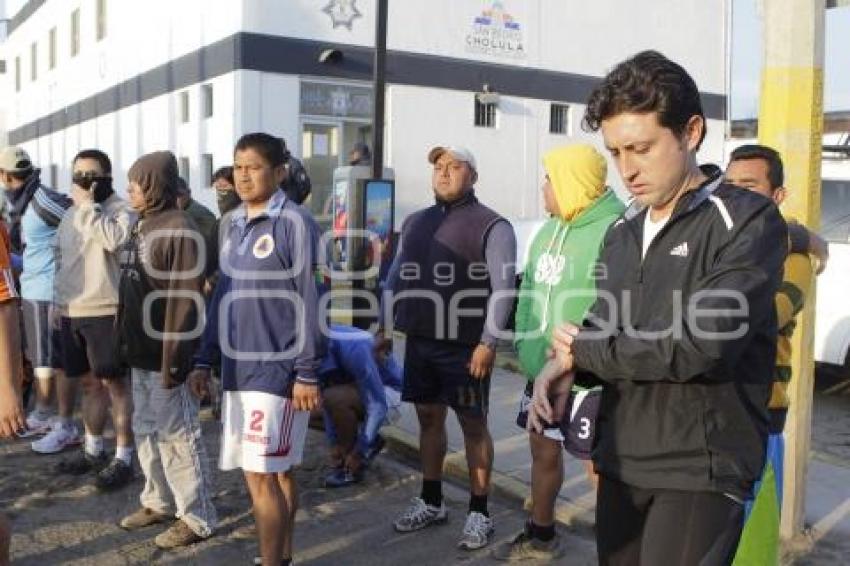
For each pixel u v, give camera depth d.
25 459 5.46
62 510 4.63
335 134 13.71
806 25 3.92
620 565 2.34
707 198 2.12
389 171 8.30
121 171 17.88
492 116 15.59
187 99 14.67
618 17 17.08
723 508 2.09
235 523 4.47
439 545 4.25
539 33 15.98
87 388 5.18
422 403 4.33
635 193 2.12
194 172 14.33
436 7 14.62
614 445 2.21
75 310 4.85
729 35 18.58
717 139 18.50
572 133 16.67
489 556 4.12
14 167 5.78
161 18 15.44
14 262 6.37
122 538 4.28
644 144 2.05
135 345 4.13
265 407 3.46
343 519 4.59
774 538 2.94
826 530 4.27
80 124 20.86
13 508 4.65
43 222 5.77
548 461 3.96
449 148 4.13
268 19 12.86
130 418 4.95
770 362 2.16
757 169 2.97
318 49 13.34
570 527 4.47
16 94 28.05
